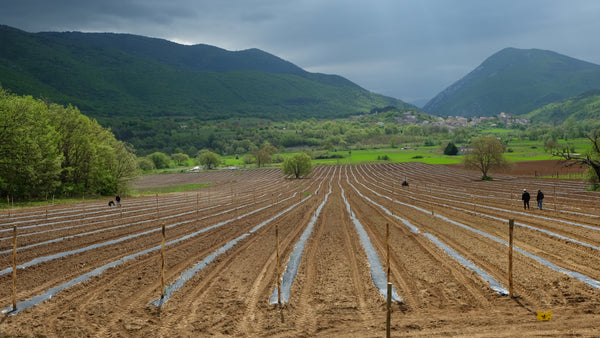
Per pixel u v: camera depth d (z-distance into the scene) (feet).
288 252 72.49
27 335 39.50
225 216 128.67
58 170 189.88
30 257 70.95
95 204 176.35
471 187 232.94
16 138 167.22
